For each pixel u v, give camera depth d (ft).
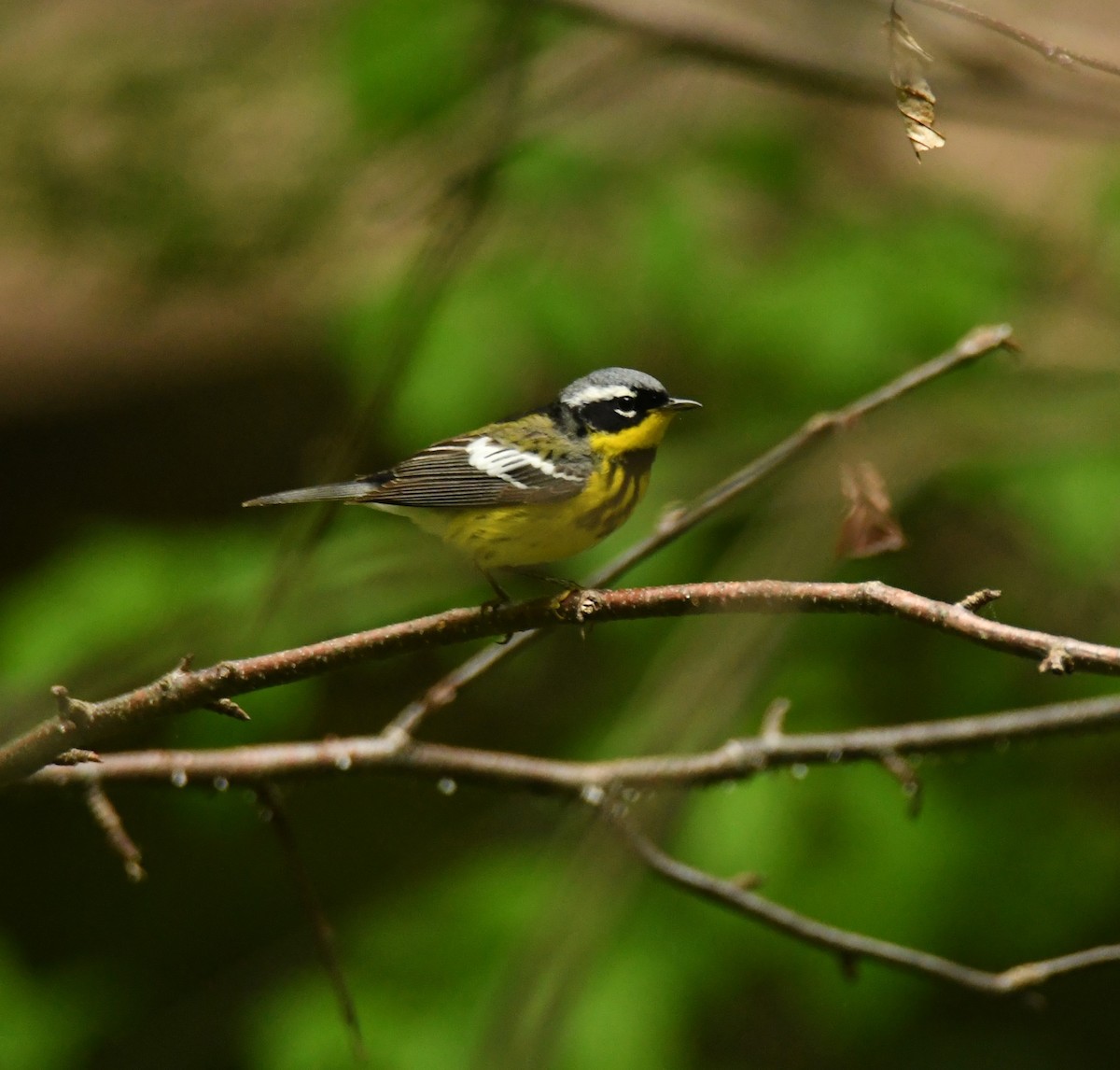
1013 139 45.98
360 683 51.62
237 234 39.14
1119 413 37.65
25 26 40.42
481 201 26.20
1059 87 33.22
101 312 42.86
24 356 48.24
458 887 37.83
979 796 39.81
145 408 49.16
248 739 38.40
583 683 48.88
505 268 38.27
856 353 37.11
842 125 43.57
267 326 48.57
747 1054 45.24
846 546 20.24
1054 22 38.55
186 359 48.57
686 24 32.07
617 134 40.34
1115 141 34.78
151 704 18.38
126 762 21.21
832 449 29.22
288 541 27.68
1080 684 40.16
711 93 41.24
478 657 23.20
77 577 38.19
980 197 42.37
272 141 39.42
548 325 37.40
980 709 40.16
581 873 25.50
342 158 38.73
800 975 36.27
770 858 35.88
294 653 18.84
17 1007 39.50
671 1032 33.94
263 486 50.52
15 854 53.31
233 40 39.99
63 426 48.88
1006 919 38.42
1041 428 37.50
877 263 38.34
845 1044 38.06
